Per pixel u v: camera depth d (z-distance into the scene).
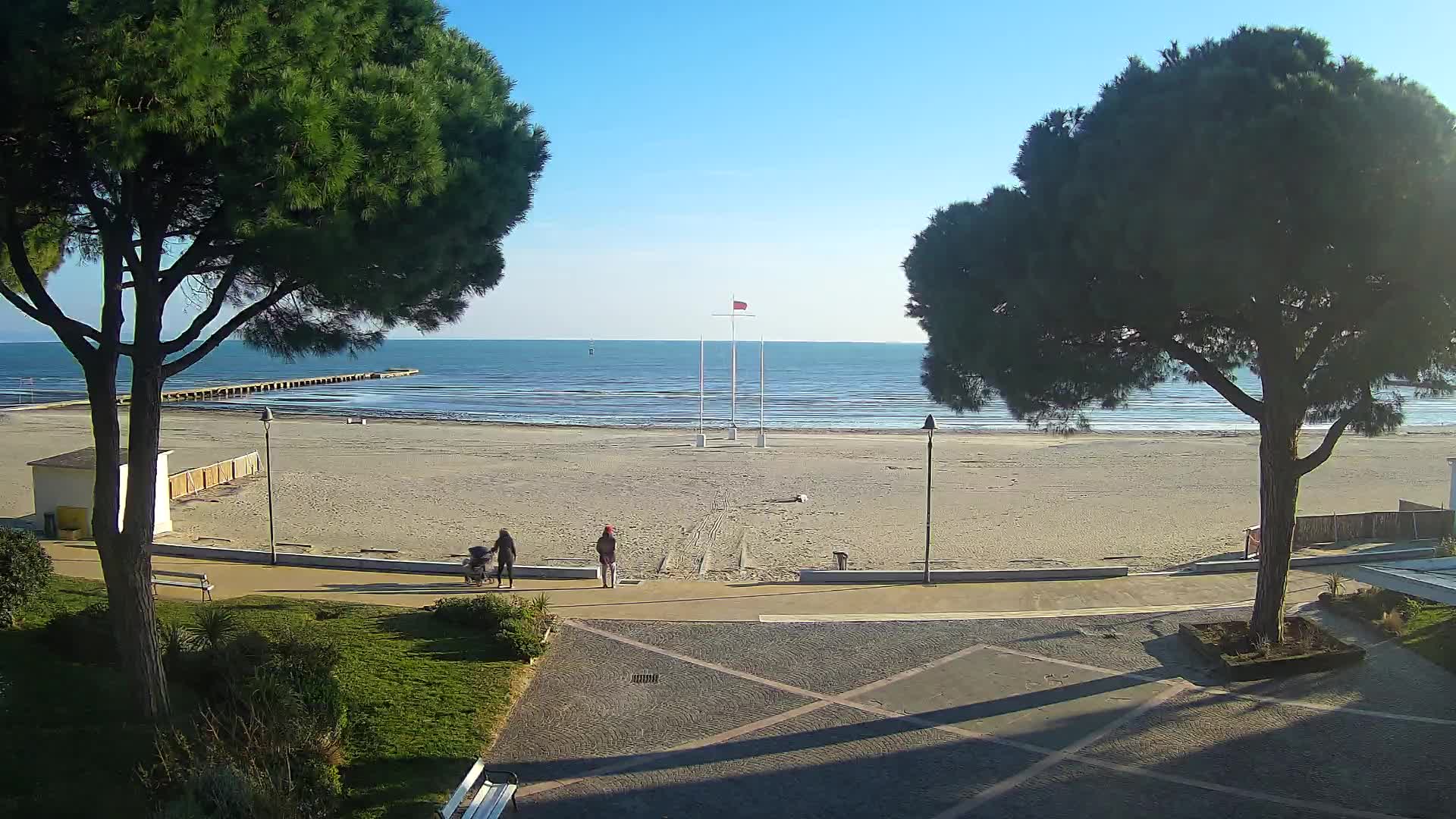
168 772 8.20
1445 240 10.77
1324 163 11.12
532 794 10.17
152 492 10.37
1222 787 10.38
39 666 11.12
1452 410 85.69
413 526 29.50
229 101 8.57
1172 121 12.20
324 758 9.73
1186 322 13.95
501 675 13.52
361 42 10.36
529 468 43.12
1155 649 15.25
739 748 11.47
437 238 10.10
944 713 12.60
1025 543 27.66
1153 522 31.20
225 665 11.45
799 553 26.22
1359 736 11.67
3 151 8.30
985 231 14.19
